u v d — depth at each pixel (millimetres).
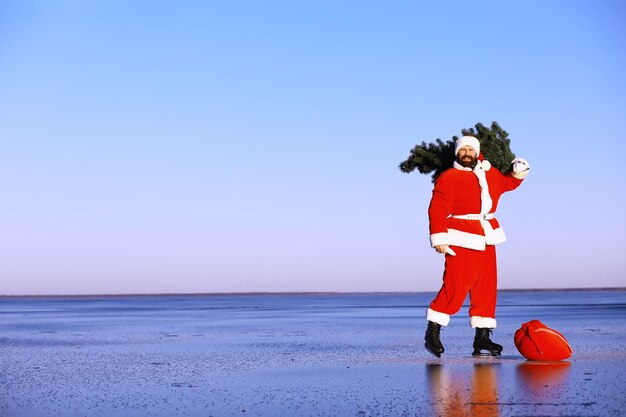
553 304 34531
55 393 5516
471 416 4301
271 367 7109
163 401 5098
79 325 16344
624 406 4566
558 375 6031
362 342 10289
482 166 8000
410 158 8625
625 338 10258
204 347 9664
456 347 9164
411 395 5125
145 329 14328
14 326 16094
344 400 5008
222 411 4688
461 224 7863
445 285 7879
